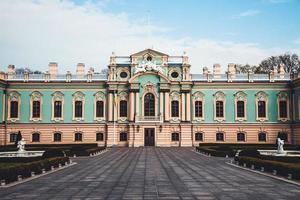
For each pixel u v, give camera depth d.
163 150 67.38
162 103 79.12
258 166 35.22
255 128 78.88
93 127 79.56
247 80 79.62
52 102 79.81
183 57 80.94
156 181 27.41
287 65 111.94
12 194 22.17
